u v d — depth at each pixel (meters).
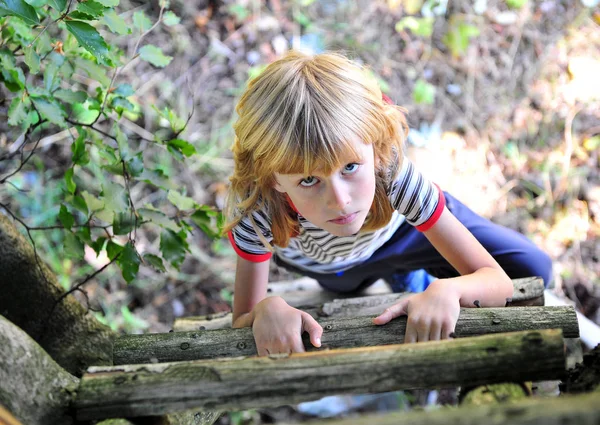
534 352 1.15
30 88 1.89
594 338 2.60
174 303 3.30
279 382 1.18
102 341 2.04
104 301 3.21
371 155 1.60
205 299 3.34
